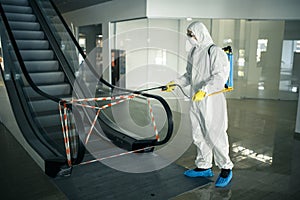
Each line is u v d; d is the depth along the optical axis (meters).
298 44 8.52
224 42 8.56
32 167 3.73
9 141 4.58
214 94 3.30
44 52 5.98
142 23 8.00
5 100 5.16
